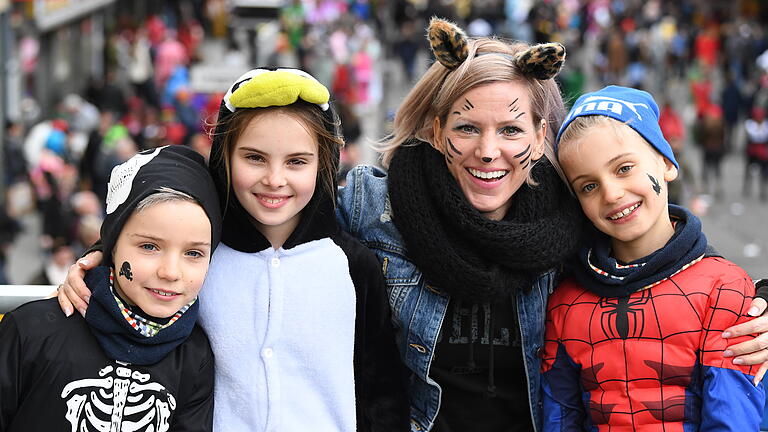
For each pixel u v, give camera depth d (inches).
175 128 678.5
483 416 115.6
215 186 104.2
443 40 108.3
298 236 106.7
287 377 104.7
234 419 103.6
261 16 1562.5
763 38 1229.1
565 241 107.4
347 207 116.9
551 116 115.3
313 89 100.7
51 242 440.1
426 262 108.3
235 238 106.1
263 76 99.9
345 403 106.5
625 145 104.7
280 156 100.8
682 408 103.3
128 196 97.3
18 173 593.0
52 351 96.9
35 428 95.8
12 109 612.7
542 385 112.3
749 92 968.3
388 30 1402.6
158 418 97.8
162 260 96.7
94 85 786.2
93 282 99.3
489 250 105.9
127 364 98.0
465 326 114.1
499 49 111.3
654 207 105.7
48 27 789.2
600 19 1498.5
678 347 103.7
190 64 1124.5
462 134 108.7
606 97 109.2
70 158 625.6
